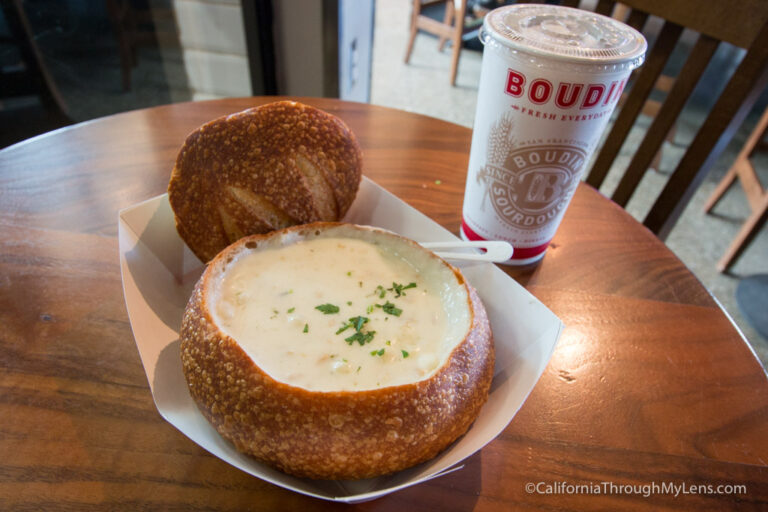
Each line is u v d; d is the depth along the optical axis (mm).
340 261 294
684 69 455
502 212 330
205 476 230
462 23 1367
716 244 997
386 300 274
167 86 975
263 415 211
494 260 302
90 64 929
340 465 214
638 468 245
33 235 347
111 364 273
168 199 321
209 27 872
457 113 1359
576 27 292
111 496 220
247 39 842
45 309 299
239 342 241
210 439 227
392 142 469
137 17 889
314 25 816
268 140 296
